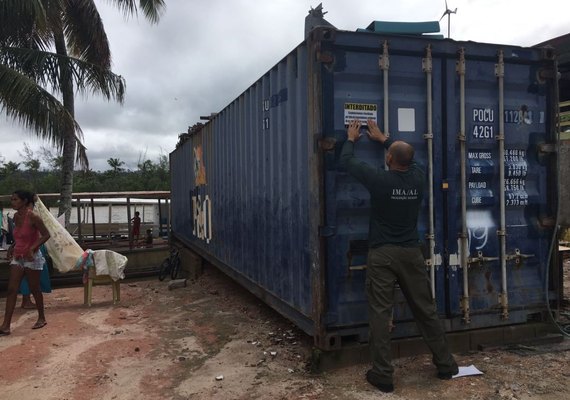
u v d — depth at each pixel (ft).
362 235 14.19
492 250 15.24
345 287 14.16
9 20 36.94
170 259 39.17
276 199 17.54
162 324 21.66
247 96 21.04
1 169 159.94
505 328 15.55
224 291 28.02
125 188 150.41
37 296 21.59
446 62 14.61
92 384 14.76
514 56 15.23
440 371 13.21
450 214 14.70
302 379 13.91
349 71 13.84
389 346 12.80
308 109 14.19
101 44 48.75
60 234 26.40
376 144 14.20
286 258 16.75
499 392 12.38
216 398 13.24
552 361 14.24
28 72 39.75
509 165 15.33
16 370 16.11
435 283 14.61
